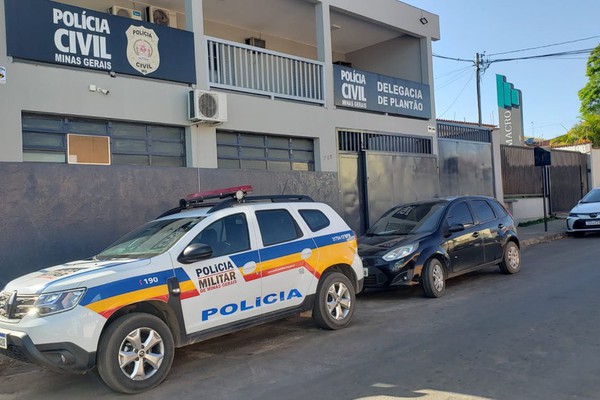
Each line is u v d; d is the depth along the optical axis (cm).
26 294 496
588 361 514
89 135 919
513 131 2438
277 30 1542
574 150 2731
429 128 1658
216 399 478
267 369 555
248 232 622
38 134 865
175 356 624
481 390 456
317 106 1305
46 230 837
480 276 1057
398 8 1571
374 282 858
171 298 532
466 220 978
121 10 1202
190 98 1022
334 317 696
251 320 602
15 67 823
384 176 1480
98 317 484
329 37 1349
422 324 699
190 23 1060
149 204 959
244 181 1114
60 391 529
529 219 2203
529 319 687
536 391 447
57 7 869
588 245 1460
